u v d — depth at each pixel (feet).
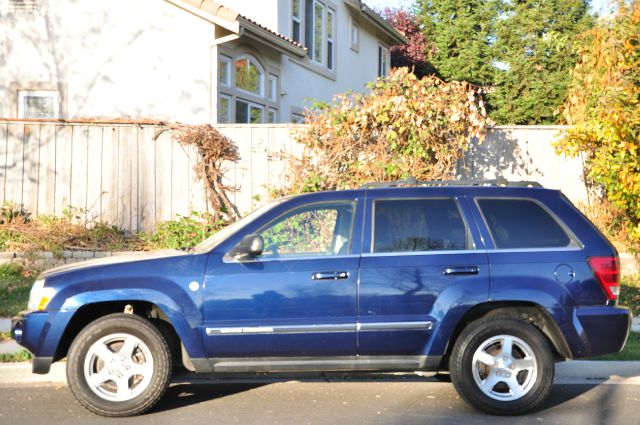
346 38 77.71
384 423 19.97
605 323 20.58
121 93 52.60
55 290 20.48
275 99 62.44
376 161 40.52
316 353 20.51
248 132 43.57
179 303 20.27
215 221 43.21
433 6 106.63
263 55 59.72
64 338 21.47
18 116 52.65
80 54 52.60
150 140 44.04
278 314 20.35
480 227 21.17
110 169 44.16
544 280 20.61
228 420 20.29
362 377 25.66
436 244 21.03
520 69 92.79
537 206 21.54
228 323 20.33
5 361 25.93
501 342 20.58
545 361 20.45
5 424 19.93
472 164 42.47
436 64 103.76
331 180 41.19
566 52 89.51
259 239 20.21
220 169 43.73
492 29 100.73
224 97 54.24
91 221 44.04
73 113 52.70
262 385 24.62
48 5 52.49
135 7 52.44
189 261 20.71
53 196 44.06
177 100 52.47
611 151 37.37
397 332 20.40
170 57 52.47
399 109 39.63
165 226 43.45
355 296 20.43
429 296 20.49
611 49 37.91
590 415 20.88
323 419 20.38
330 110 41.57
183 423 19.99
